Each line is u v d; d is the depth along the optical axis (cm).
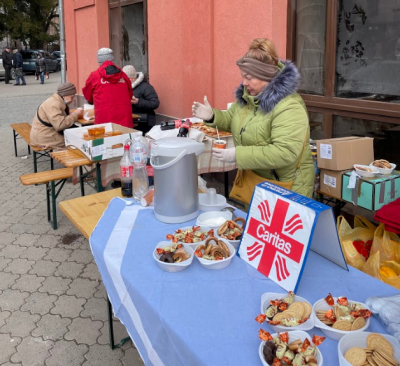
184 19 549
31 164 707
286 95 239
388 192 288
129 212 247
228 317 152
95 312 309
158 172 222
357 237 280
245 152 243
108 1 809
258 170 272
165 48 612
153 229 223
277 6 427
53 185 437
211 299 163
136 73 613
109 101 505
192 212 230
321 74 417
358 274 178
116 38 803
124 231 223
